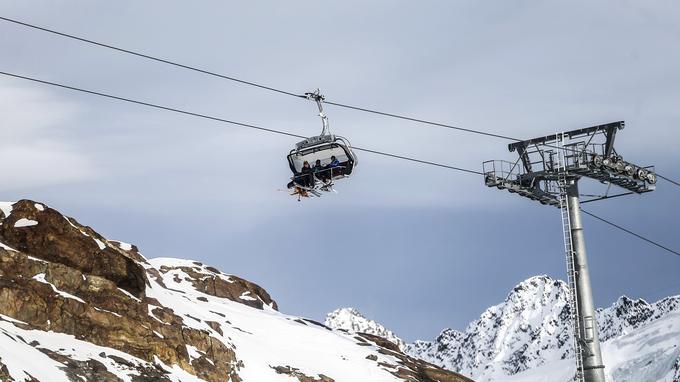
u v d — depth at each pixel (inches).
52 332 4680.1
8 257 4849.9
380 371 7007.9
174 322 5561.0
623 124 3043.8
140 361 4869.6
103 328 4909.0
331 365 6806.1
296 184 3297.2
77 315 4835.1
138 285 5546.3
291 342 7091.5
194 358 5369.1
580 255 3026.6
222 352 5689.0
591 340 2930.6
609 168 3051.2
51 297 4781.0
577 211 3078.2
